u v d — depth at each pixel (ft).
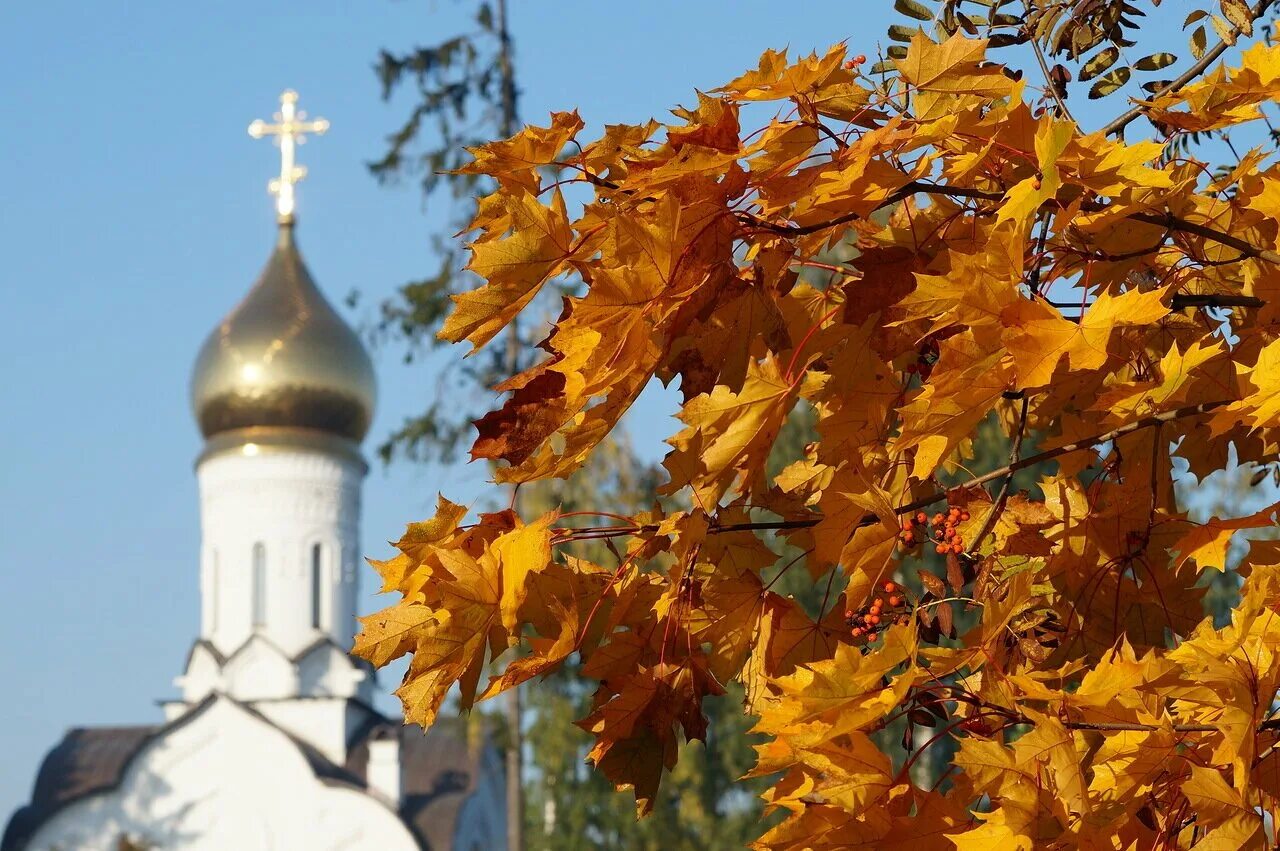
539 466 9.91
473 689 10.11
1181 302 11.27
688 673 11.05
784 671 11.23
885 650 8.91
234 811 124.98
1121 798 8.87
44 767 132.57
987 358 9.05
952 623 10.98
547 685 84.23
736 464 9.75
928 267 10.49
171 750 125.90
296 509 129.29
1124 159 9.50
